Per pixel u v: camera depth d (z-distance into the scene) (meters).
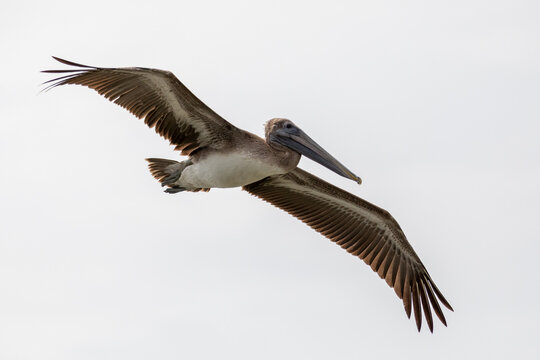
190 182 15.20
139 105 14.23
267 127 15.12
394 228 16.48
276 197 17.02
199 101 14.02
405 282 16.50
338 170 14.73
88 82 13.73
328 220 17.02
